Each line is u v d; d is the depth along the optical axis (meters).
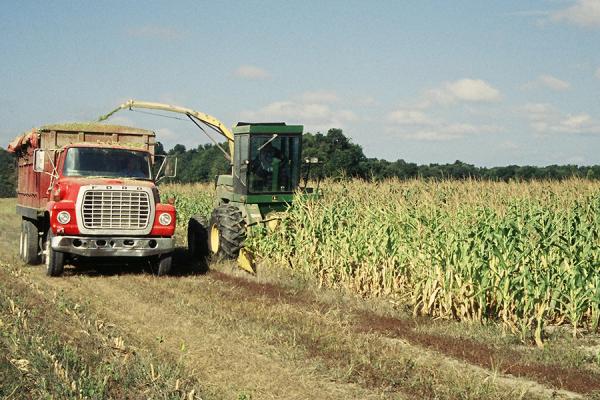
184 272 14.89
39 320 9.12
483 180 17.95
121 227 13.74
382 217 12.59
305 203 14.56
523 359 8.23
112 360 7.37
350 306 11.31
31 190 16.23
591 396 6.98
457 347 8.71
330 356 7.98
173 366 7.36
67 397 6.03
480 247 9.99
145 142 16.45
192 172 42.69
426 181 17.53
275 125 15.63
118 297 11.53
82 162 14.70
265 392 6.80
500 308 10.62
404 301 11.39
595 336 9.58
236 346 8.40
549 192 15.81
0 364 6.85
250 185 15.59
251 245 14.98
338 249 13.12
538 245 9.92
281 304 11.03
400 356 8.02
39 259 16.09
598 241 10.72
